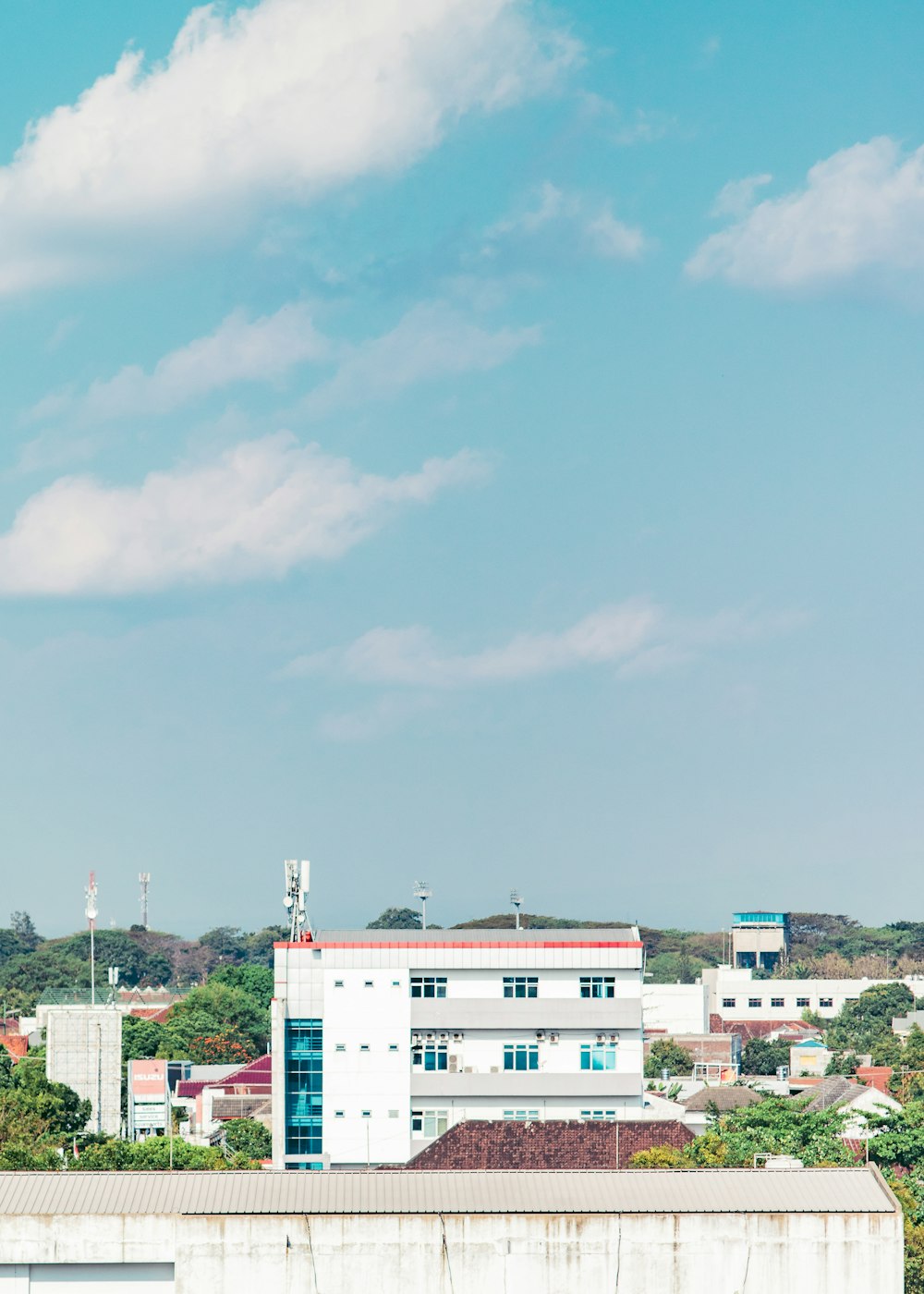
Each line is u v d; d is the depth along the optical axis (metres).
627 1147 139.62
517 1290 82.12
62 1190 84.69
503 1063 151.88
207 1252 82.00
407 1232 82.38
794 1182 86.31
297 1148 150.50
